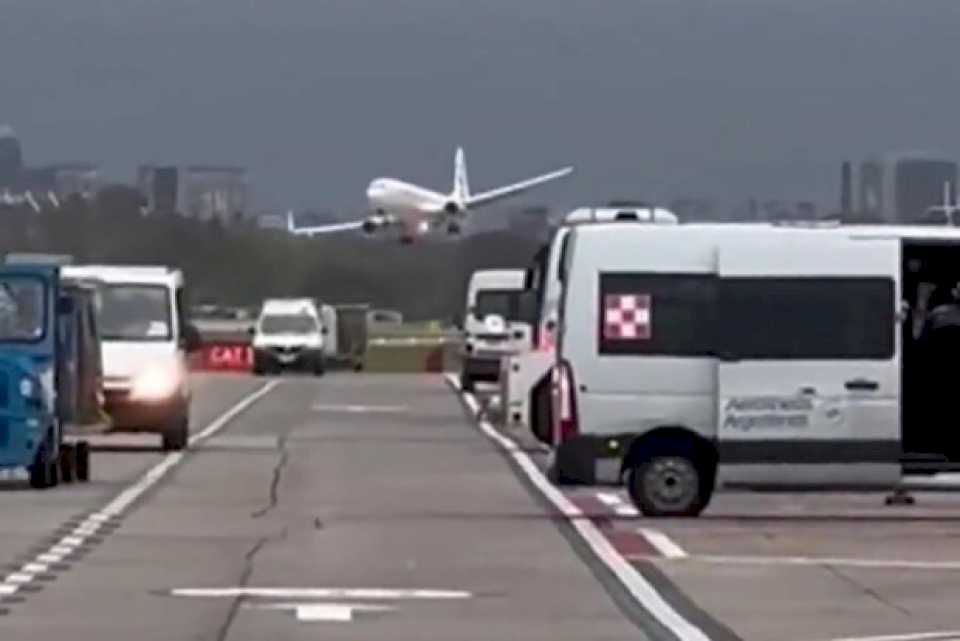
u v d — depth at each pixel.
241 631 62.41
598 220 105.69
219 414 193.75
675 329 95.25
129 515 98.56
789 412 95.25
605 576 77.12
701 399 95.31
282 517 98.50
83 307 119.25
